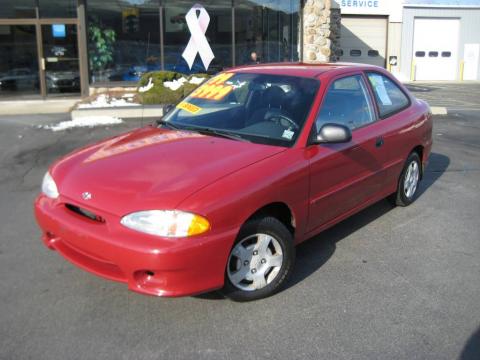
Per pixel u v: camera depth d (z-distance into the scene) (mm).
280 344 3164
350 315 3496
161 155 3791
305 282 3957
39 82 15078
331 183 4211
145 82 13039
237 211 3342
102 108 11180
